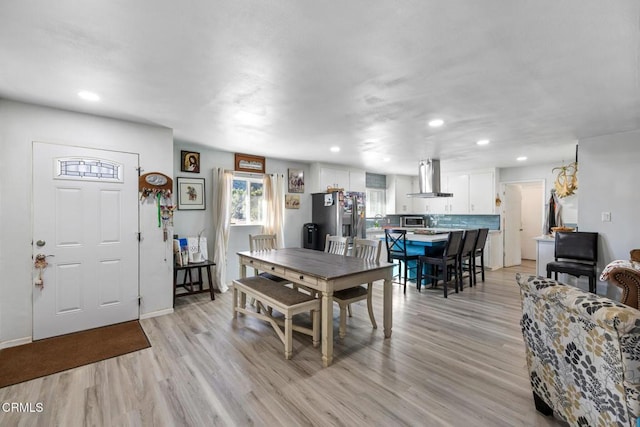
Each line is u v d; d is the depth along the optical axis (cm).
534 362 179
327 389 207
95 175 307
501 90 236
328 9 140
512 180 648
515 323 328
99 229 311
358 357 252
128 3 135
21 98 258
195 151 452
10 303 269
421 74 209
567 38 164
